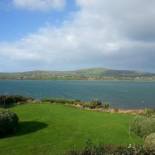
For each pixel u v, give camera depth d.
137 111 34.16
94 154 12.13
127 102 74.19
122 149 12.52
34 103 38.75
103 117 29.05
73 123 25.14
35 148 17.47
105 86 189.12
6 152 16.70
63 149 17.22
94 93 110.25
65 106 36.31
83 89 142.62
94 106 37.47
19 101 39.66
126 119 28.06
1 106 34.84
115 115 30.78
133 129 21.94
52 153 16.42
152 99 84.38
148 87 179.38
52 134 21.02
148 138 16.97
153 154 12.52
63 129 22.66
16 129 22.08
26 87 154.12
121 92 120.75
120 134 21.48
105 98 86.06
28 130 22.28
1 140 19.45
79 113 31.12
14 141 19.16
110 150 12.38
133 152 12.39
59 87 161.88
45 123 24.86
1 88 137.75
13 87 151.12
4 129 20.66
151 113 32.03
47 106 35.41
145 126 20.73
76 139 19.64
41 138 19.89
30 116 28.16
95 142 18.98
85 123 25.30
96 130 22.53
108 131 22.30
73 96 91.88
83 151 12.30
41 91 117.69
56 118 27.38
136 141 19.64
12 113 21.98
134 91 129.75
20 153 16.50
